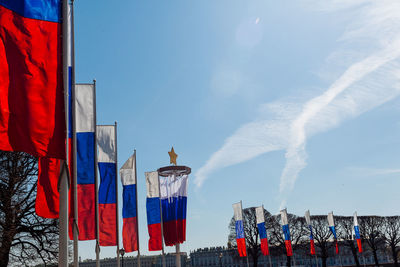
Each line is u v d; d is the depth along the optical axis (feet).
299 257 488.85
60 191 40.24
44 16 41.70
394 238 357.20
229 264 565.53
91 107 67.87
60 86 41.11
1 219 91.04
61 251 39.22
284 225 185.78
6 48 39.17
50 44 41.47
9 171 91.20
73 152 49.44
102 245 79.20
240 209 160.56
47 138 39.52
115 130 83.71
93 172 66.90
